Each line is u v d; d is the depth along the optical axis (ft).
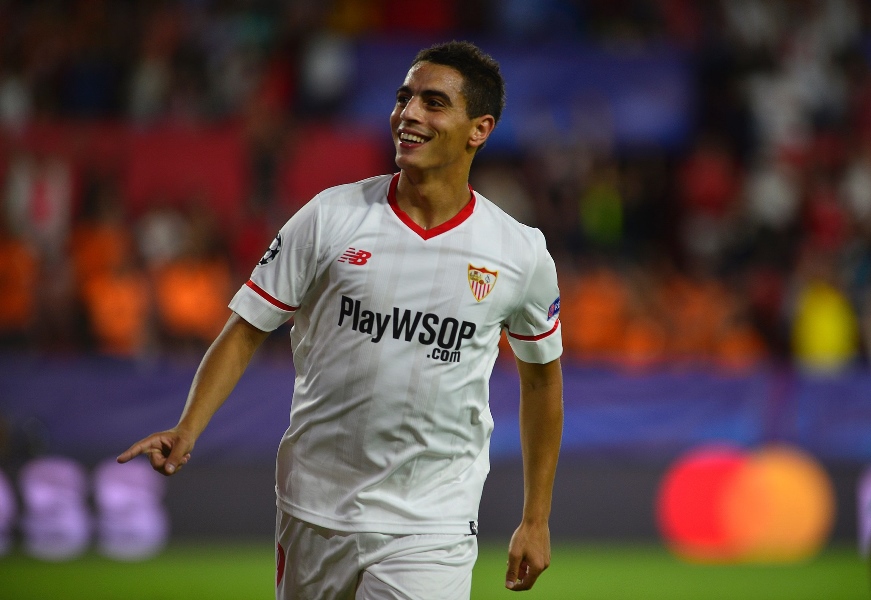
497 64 37.47
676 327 127.34
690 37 156.25
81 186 126.62
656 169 148.15
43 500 101.35
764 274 135.44
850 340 128.88
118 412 103.86
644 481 109.91
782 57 157.07
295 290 36.58
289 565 38.09
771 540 109.60
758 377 111.45
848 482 111.24
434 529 36.99
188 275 118.32
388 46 143.43
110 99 139.33
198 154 130.31
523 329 38.88
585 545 108.99
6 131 125.80
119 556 99.40
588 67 145.18
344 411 36.40
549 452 39.68
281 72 143.43
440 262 36.37
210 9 146.61
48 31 142.00
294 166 133.59
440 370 36.42
